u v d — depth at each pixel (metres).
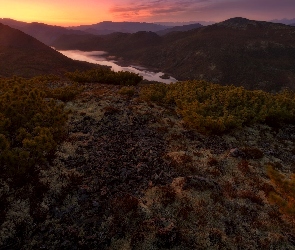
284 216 9.96
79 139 14.16
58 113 13.64
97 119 17.33
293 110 20.75
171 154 13.71
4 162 9.56
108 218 8.87
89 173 11.16
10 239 7.68
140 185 10.88
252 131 18.38
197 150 14.71
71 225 8.44
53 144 11.09
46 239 7.88
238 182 11.83
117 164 12.13
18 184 9.53
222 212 9.76
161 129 16.64
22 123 12.60
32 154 10.20
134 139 15.08
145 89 26.44
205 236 8.66
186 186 10.85
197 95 22.97
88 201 9.52
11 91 15.14
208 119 16.56
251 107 20.89
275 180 10.66
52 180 10.20
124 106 20.50
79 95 23.22
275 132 18.69
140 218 9.07
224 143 16.03
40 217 8.44
